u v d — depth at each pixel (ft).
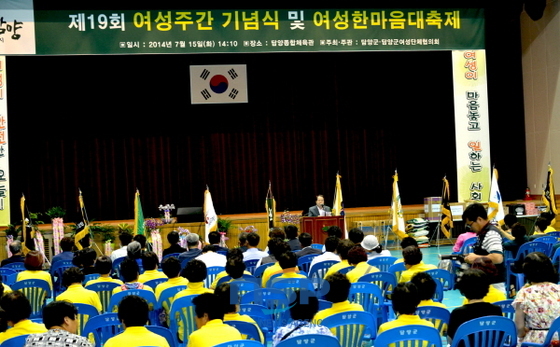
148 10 46.24
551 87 57.16
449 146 62.90
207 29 46.91
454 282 27.12
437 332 15.70
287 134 61.82
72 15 45.47
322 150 62.23
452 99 62.85
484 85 54.19
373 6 50.44
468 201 54.03
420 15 49.47
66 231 49.21
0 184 48.70
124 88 59.36
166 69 59.77
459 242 32.09
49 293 27.04
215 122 60.95
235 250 28.91
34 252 27.07
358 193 62.69
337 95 62.28
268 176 61.57
